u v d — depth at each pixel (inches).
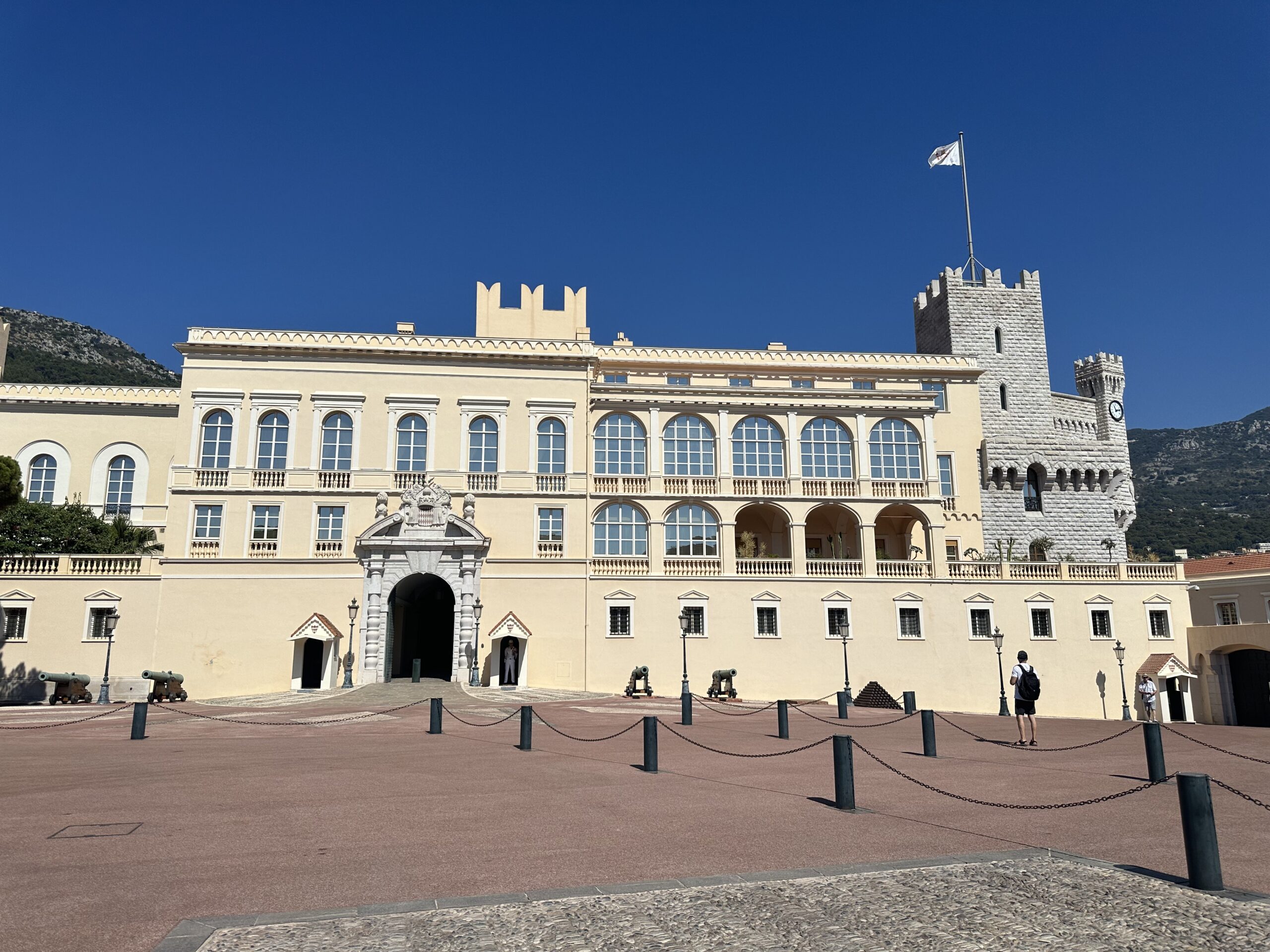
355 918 332.5
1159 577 2033.7
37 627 1795.0
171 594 1834.4
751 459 2065.7
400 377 1990.7
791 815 536.4
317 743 951.0
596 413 2047.2
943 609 1983.3
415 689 1718.8
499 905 349.4
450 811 545.6
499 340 2027.6
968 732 1114.7
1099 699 1963.6
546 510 1969.7
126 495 2112.5
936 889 368.2
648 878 391.9
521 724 887.1
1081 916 331.3
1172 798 597.9
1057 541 2657.5
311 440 1935.3
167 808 552.7
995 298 2768.2
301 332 1978.3
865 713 1497.3
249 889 374.9
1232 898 352.2
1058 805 498.0
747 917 332.2
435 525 1887.3
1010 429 2677.2
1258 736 1167.0
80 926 323.3
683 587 1955.0
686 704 1172.5
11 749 897.5
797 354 2284.7
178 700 1743.4
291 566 1872.5
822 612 1962.4
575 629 1915.6
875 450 2089.1
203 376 1935.3
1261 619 2070.6
